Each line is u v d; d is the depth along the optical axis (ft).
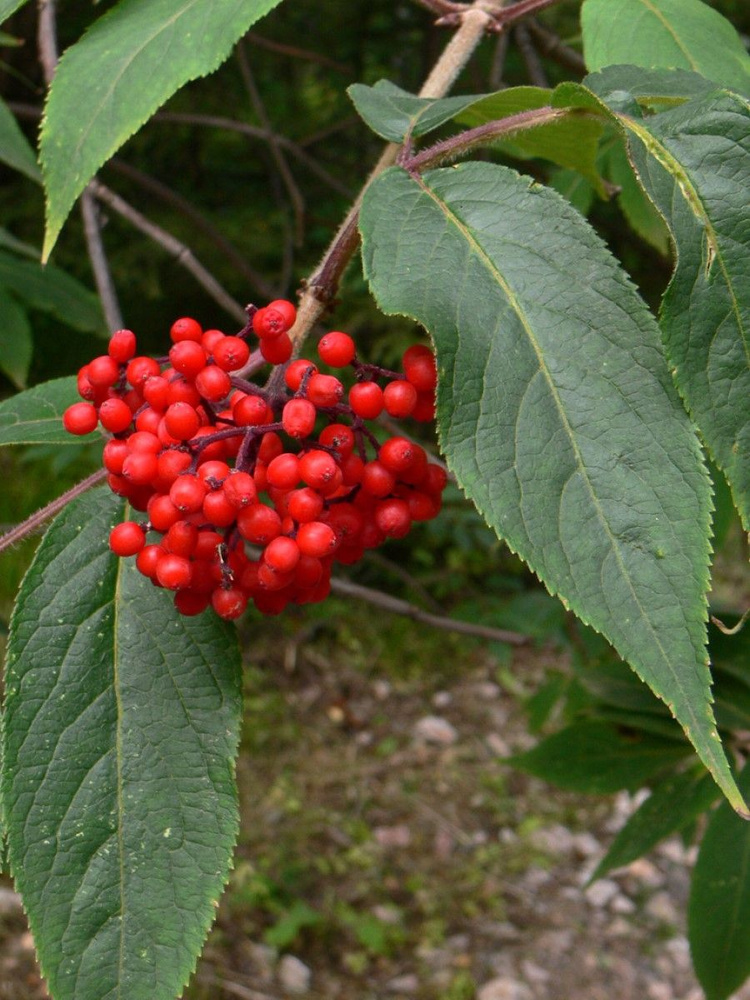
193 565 0.65
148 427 0.65
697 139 0.59
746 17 2.82
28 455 1.67
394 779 3.45
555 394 0.56
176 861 0.67
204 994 2.60
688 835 1.40
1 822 0.66
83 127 0.69
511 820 3.37
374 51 3.13
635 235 2.16
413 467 0.67
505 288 0.58
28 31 2.41
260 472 0.65
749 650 1.06
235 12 0.69
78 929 0.65
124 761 0.69
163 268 3.13
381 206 0.61
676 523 0.54
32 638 0.70
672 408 0.56
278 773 3.41
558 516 0.54
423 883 3.09
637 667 0.52
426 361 0.64
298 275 3.19
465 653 4.04
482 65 2.37
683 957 2.94
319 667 3.87
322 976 2.76
